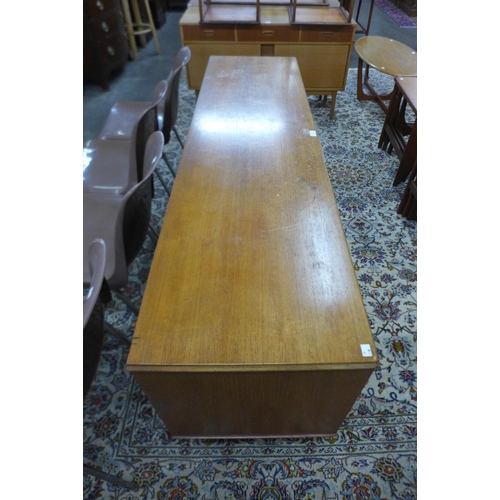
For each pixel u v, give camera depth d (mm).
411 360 1354
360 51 2564
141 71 3512
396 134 2219
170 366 765
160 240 1010
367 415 1219
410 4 4910
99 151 1657
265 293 881
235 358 768
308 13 2525
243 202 1130
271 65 1967
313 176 1233
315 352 778
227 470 1104
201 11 2318
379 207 2000
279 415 1003
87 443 1159
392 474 1093
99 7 2840
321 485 1073
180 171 1249
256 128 1464
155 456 1132
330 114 2744
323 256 970
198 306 855
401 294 1569
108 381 1312
